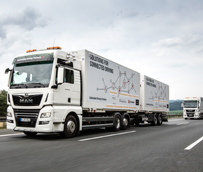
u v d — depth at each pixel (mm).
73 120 9188
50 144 7418
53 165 4668
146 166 4734
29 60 8781
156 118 19078
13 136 9547
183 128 15164
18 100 8586
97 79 10750
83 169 4398
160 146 7371
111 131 12398
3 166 4555
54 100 8219
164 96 21422
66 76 8891
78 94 9500
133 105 14672
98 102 10766
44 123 8031
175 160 5359
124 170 4387
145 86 16953
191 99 35844
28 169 4336
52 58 8391
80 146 7102
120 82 13078
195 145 7664
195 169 4586
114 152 6199
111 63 12164
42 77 8336
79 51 10023
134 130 13219
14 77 8898
